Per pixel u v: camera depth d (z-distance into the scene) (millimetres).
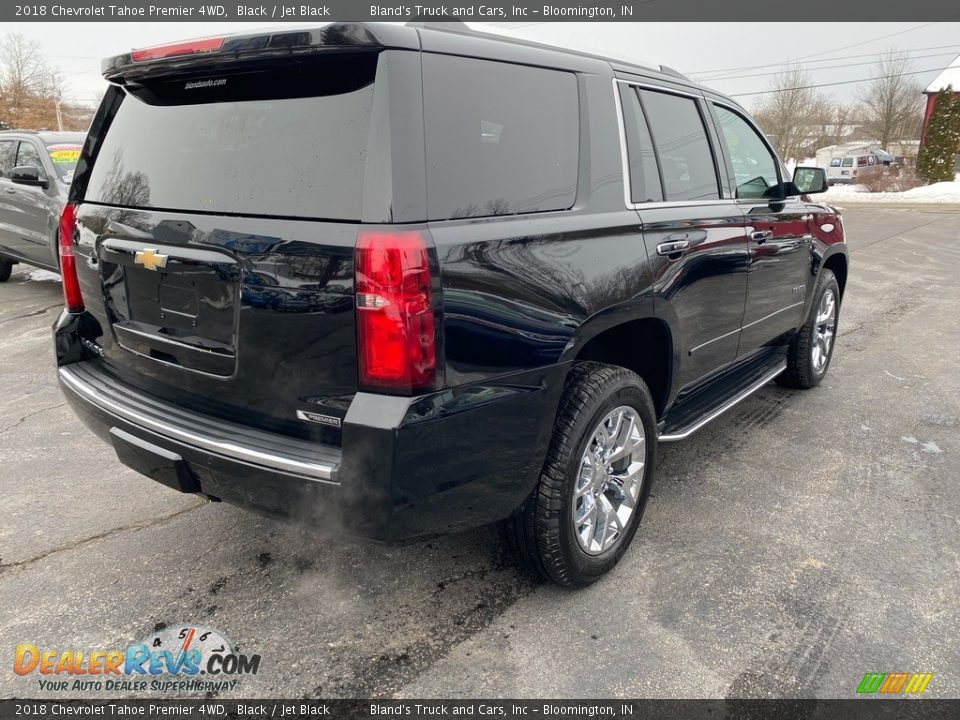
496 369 2156
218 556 2928
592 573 2691
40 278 9219
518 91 2381
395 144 1946
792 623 2523
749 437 4191
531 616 2566
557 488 2447
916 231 15766
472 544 3041
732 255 3395
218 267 2180
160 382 2520
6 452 3920
